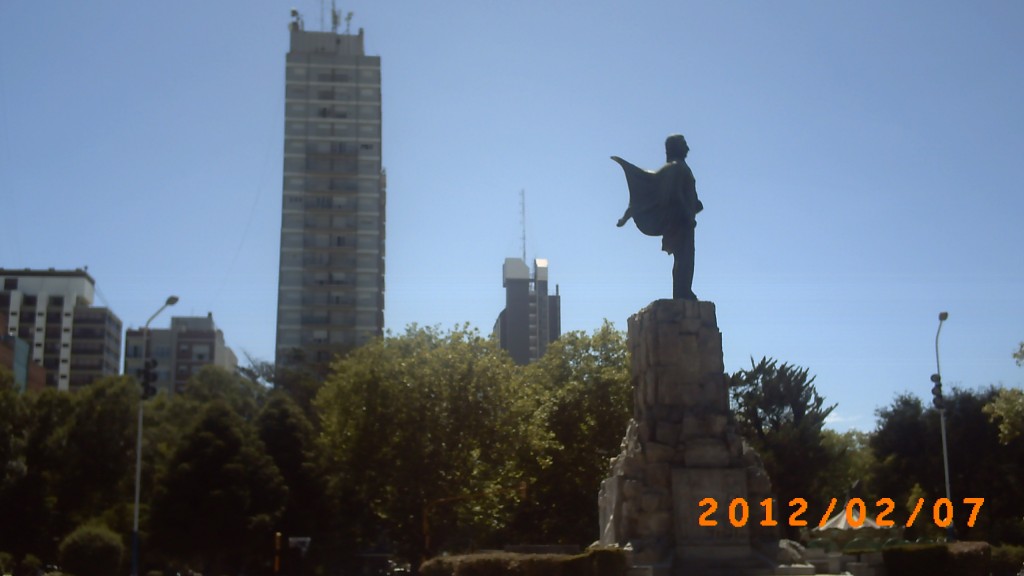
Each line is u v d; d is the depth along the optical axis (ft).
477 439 194.59
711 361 109.40
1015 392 171.32
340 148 371.56
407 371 197.36
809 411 251.80
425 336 211.41
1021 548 142.10
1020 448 236.43
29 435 209.46
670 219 114.83
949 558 100.63
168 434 231.30
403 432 193.67
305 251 364.99
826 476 252.62
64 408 215.10
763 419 255.09
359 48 385.70
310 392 287.48
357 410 197.98
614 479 107.65
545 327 521.24
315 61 376.27
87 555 175.32
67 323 458.50
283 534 207.62
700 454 105.09
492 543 219.61
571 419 217.97
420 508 196.13
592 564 96.43
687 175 116.57
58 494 210.79
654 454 105.29
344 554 230.07
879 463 254.68
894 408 256.73
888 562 102.53
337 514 218.18
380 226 374.84
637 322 113.70
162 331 479.82
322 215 367.66
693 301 110.73
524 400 200.03
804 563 101.35
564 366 230.48
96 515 218.18
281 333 359.66
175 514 195.21
